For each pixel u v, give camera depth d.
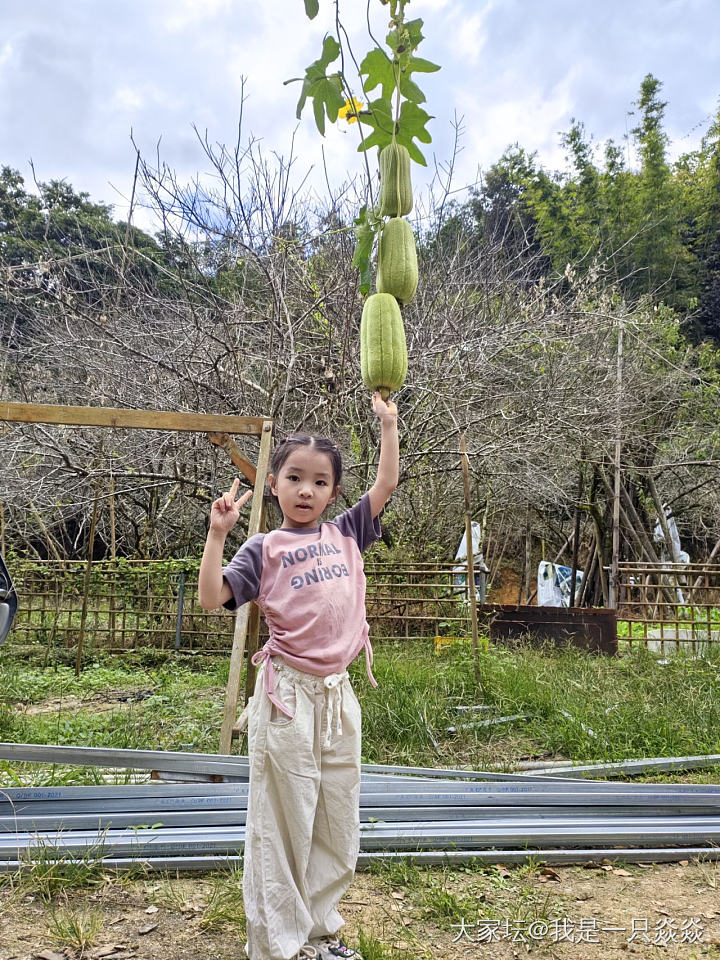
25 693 6.57
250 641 4.95
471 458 10.45
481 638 7.43
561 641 8.37
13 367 10.75
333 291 9.01
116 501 10.61
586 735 5.12
